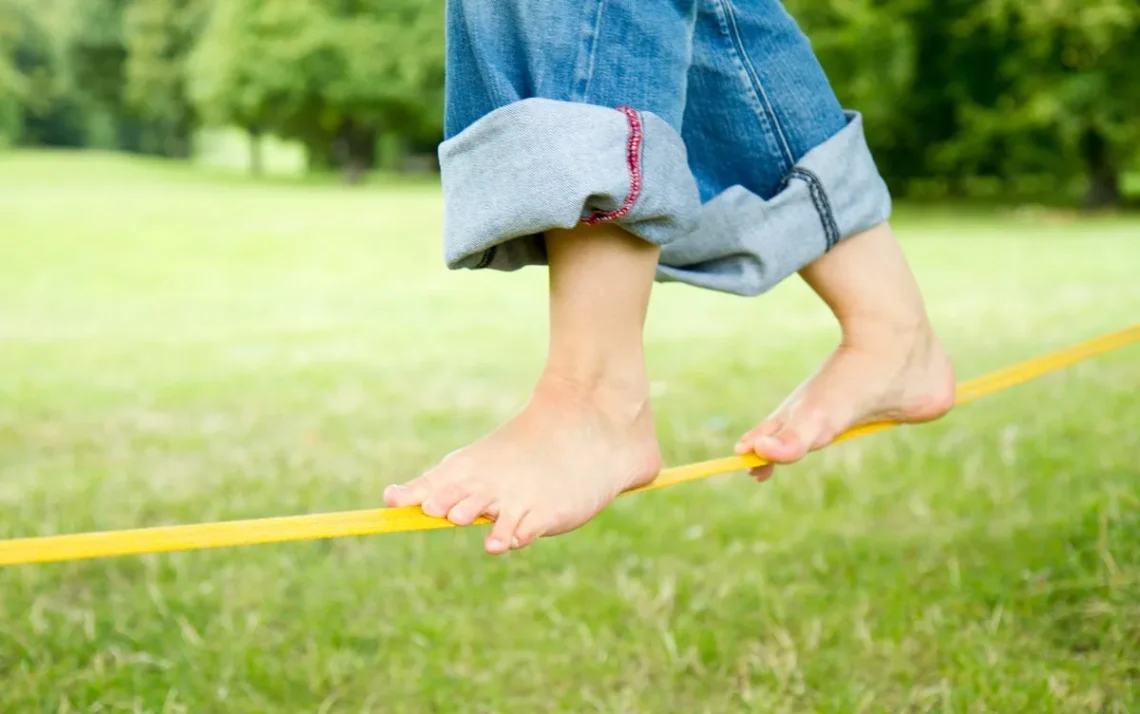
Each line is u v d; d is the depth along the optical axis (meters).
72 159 27.52
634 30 1.01
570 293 1.07
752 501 2.35
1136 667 1.54
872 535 2.11
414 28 22.39
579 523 1.05
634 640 1.73
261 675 1.64
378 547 2.16
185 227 11.21
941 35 13.22
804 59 1.19
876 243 1.26
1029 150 13.83
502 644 1.75
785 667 1.63
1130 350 3.84
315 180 24.14
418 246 9.58
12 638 1.74
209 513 2.32
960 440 2.70
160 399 3.59
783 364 3.96
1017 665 1.57
